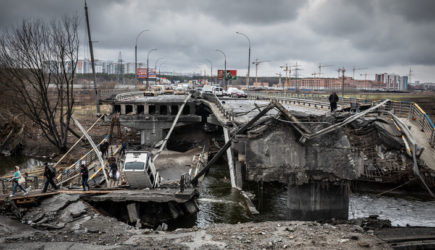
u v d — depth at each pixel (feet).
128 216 83.92
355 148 75.10
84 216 71.56
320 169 75.41
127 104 178.81
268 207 94.89
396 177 75.51
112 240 58.90
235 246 54.34
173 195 81.41
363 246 53.01
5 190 82.48
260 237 58.34
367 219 74.23
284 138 75.87
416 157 71.56
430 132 78.07
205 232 61.62
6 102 165.99
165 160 140.77
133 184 87.76
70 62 164.86
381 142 76.18
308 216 78.69
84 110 240.73
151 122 176.55
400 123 73.00
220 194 106.93
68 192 80.53
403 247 56.65
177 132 203.62
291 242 55.42
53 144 167.63
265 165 76.23
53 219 69.21
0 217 68.23
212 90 270.05
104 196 80.02
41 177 104.78
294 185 79.87
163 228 76.28
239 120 106.22
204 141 189.37
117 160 122.11
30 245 56.13
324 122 74.54
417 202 88.17
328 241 55.47
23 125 175.73
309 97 190.19
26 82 175.11
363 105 95.04
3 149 165.17
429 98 254.88
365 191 95.45
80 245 56.13
